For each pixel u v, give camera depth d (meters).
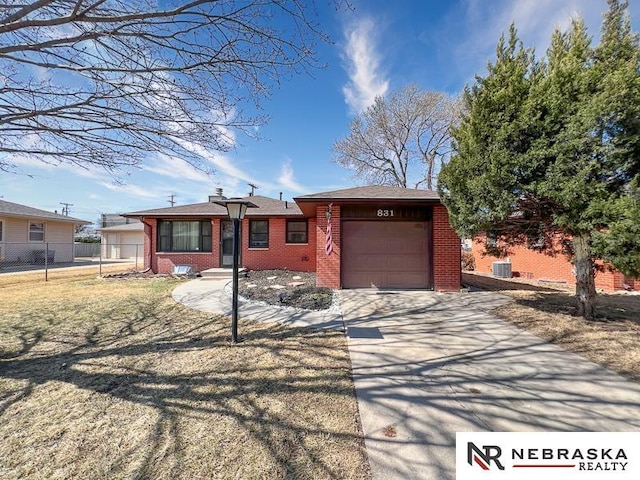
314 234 13.27
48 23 3.00
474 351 4.10
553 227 5.81
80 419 2.51
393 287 8.97
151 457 2.07
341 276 8.98
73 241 21.42
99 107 3.76
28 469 1.96
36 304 6.81
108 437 2.28
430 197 8.41
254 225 13.37
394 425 2.45
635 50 4.66
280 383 3.16
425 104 21.14
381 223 9.06
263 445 2.20
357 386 3.10
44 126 3.68
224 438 2.28
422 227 9.00
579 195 4.49
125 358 3.79
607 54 4.86
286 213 12.79
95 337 4.61
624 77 4.23
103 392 2.96
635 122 4.27
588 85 4.62
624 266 4.28
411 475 1.93
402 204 8.77
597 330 4.90
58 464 2.00
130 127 3.98
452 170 6.18
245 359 3.79
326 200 8.52
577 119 4.50
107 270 14.98
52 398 2.84
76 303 6.91
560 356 3.91
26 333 4.79
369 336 4.72
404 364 3.66
